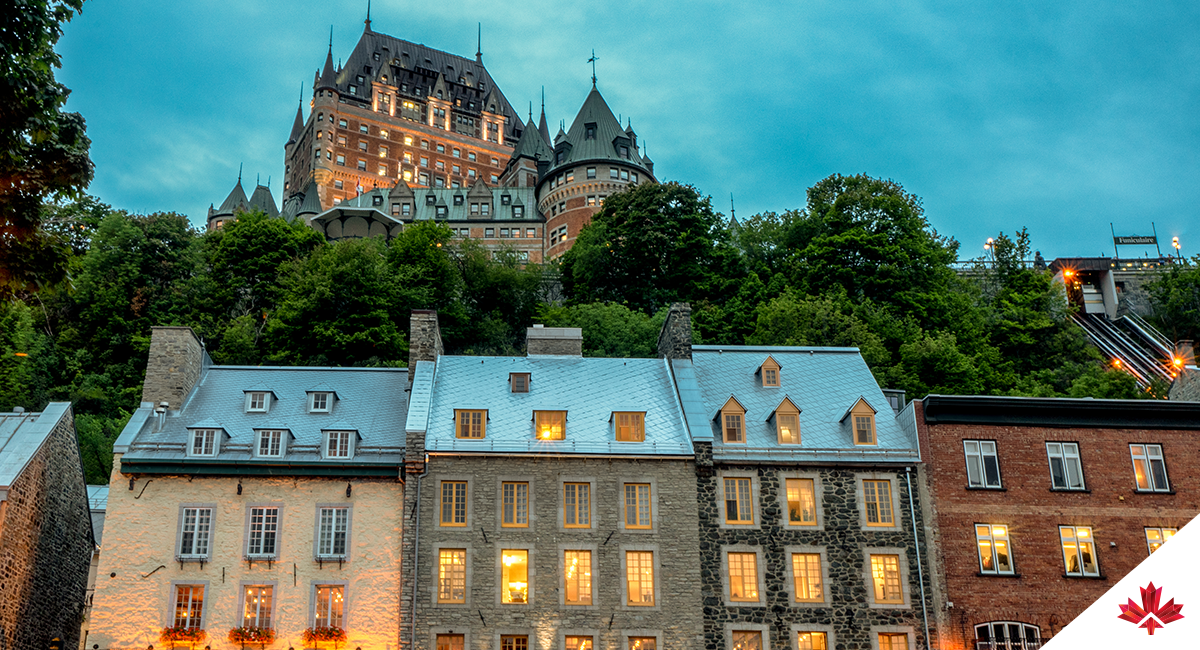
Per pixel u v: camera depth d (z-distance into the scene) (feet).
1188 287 298.15
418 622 105.70
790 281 229.25
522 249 404.36
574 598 108.78
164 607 104.73
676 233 250.98
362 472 110.83
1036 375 216.54
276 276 229.25
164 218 232.73
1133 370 263.29
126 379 200.03
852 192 239.91
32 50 72.84
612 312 207.82
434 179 550.36
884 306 209.97
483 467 112.88
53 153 74.69
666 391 126.82
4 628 103.19
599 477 113.70
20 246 75.20
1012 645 109.81
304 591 106.32
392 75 556.92
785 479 115.55
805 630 109.40
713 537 112.16
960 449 117.80
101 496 138.82
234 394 122.93
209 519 108.17
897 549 113.19
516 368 129.59
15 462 106.63
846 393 128.47
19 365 189.16
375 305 200.23
